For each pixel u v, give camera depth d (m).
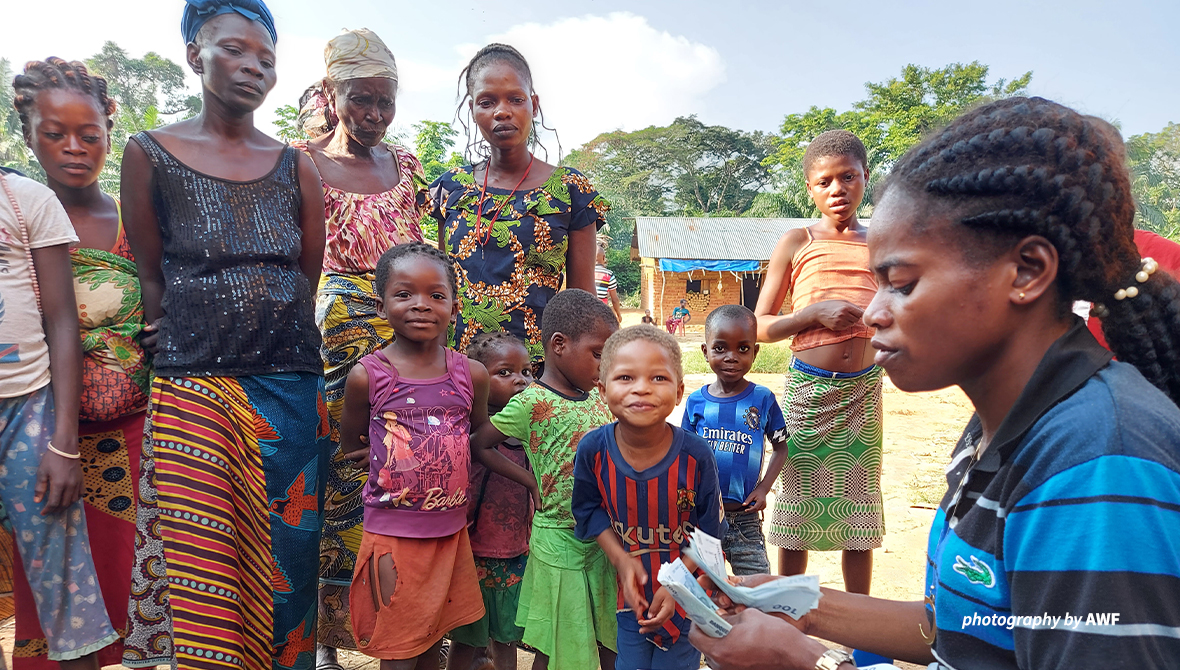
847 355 3.32
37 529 2.50
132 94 47.59
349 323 3.23
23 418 2.46
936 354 1.28
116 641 2.90
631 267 48.59
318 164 3.39
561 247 3.40
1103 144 1.20
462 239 3.39
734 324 3.35
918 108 46.31
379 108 3.35
